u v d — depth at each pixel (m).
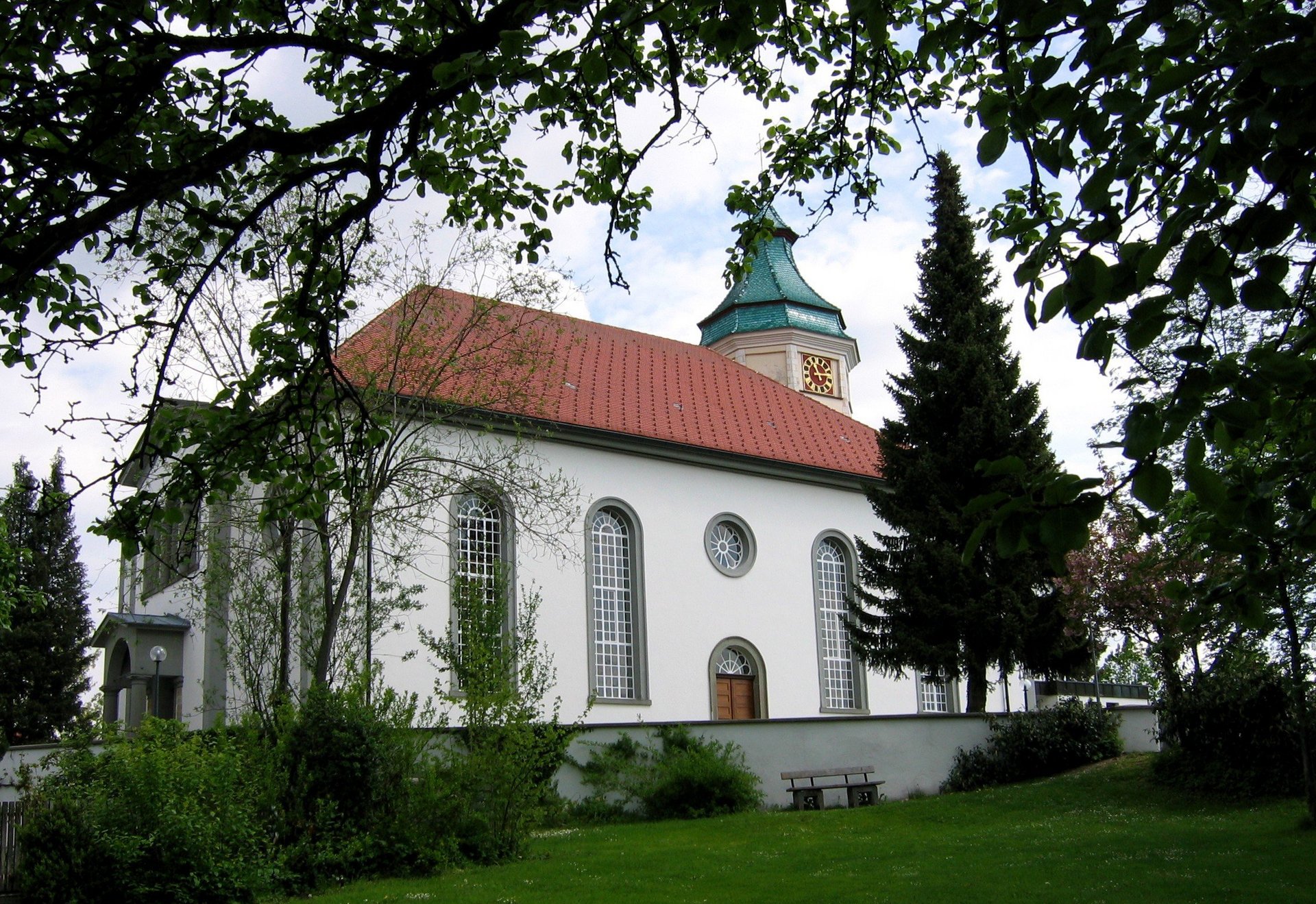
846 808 21.00
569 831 18.62
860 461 34.62
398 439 21.78
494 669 17.48
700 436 31.23
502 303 20.98
